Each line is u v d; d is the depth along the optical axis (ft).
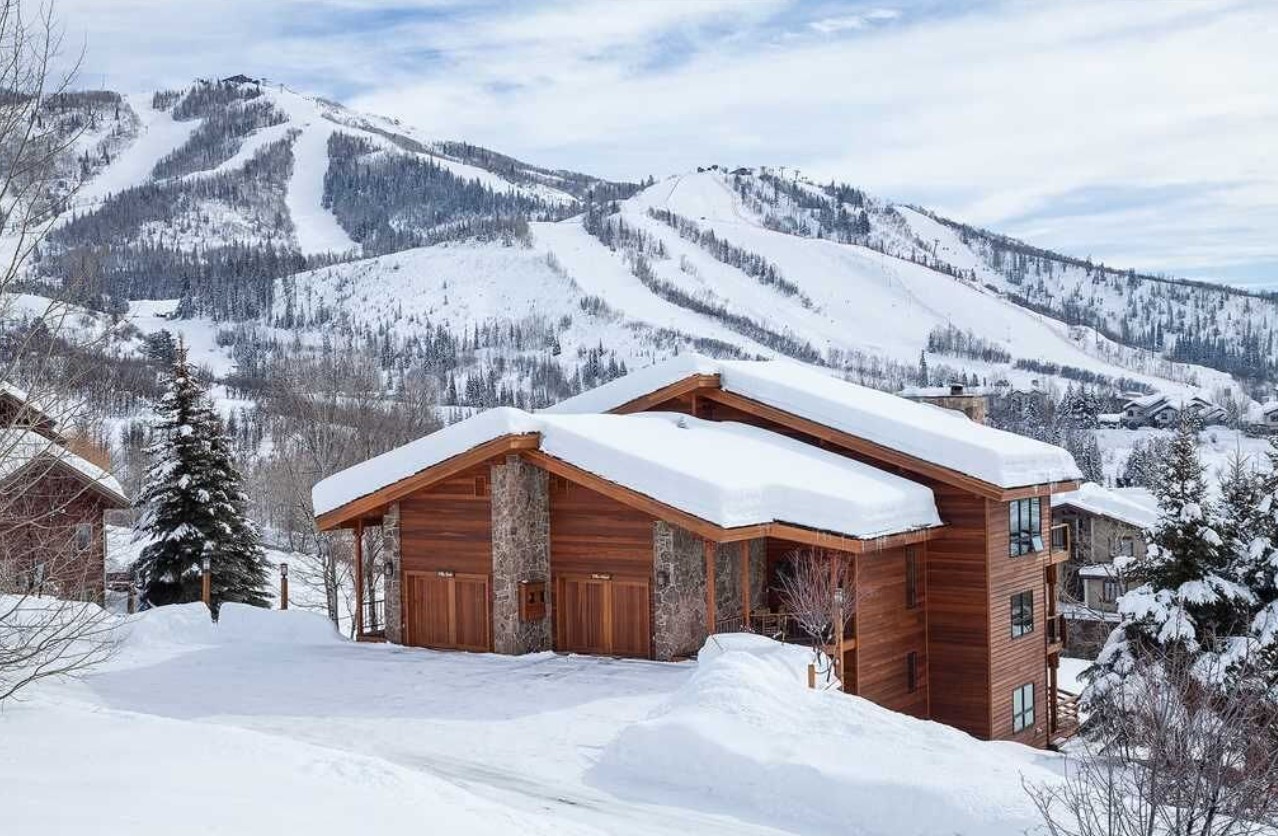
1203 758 38.58
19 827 29.91
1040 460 96.37
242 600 128.16
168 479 125.90
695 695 58.80
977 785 47.39
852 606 80.38
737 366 102.58
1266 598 87.56
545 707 66.49
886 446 92.73
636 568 82.28
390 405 156.15
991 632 90.27
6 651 43.68
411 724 62.85
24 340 41.01
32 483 44.65
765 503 79.87
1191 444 94.27
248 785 37.35
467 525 86.58
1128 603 85.71
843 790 48.47
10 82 39.34
